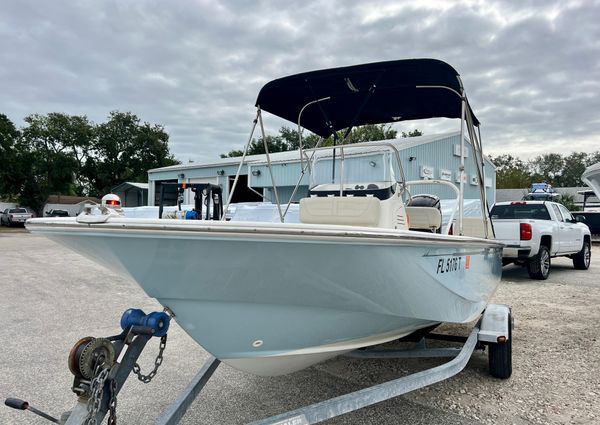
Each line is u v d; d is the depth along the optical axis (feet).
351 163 12.30
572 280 28.91
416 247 8.55
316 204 10.18
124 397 10.90
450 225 13.53
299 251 7.13
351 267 7.72
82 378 6.77
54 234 7.76
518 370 12.54
